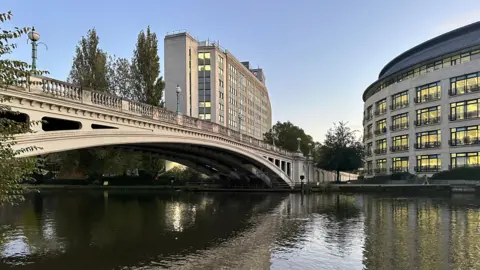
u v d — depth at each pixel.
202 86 90.81
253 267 10.84
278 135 73.69
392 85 59.28
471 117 46.84
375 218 21.25
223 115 94.56
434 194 41.72
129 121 20.64
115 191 52.56
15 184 8.28
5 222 20.09
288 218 21.70
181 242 14.64
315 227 18.19
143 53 48.66
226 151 37.97
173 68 86.50
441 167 49.62
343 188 48.50
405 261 11.27
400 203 31.00
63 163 46.12
